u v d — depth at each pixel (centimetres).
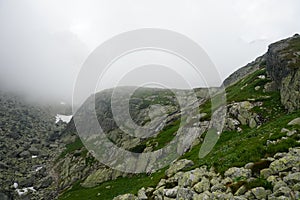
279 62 6469
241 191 2245
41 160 13200
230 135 5594
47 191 9988
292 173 2194
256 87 7312
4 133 15812
